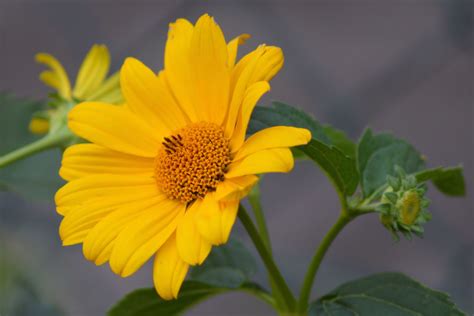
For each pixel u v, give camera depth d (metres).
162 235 0.31
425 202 0.32
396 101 0.86
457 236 0.76
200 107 0.33
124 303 0.35
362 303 0.33
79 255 0.74
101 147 0.33
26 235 0.69
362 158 0.35
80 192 0.32
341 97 0.85
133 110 0.33
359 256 0.75
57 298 0.54
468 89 0.85
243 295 0.74
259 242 0.33
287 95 0.85
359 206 0.33
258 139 0.31
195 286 0.35
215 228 0.30
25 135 0.42
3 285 0.48
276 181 0.80
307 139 0.30
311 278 0.34
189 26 0.33
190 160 0.32
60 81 0.38
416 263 0.75
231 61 0.32
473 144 0.82
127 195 0.32
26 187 0.40
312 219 0.78
